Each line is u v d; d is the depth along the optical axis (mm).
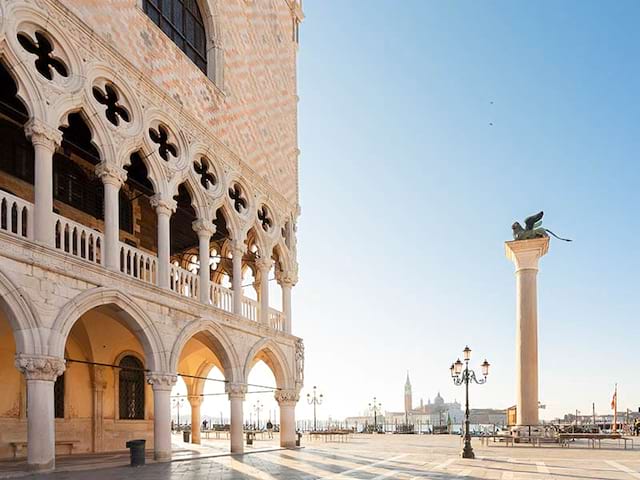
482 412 140250
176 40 23438
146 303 18562
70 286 15609
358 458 22516
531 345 33500
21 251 14227
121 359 26078
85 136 21438
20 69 15102
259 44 29906
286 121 32469
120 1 19203
